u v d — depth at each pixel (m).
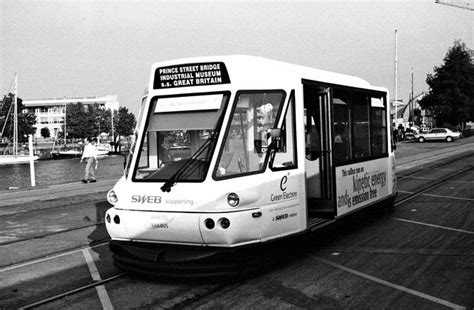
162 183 6.69
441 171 20.56
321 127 8.51
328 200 8.48
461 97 63.84
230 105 6.63
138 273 6.59
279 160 7.18
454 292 5.87
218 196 6.26
